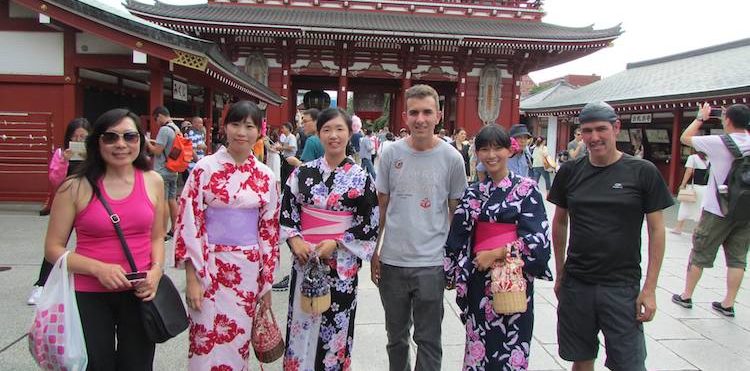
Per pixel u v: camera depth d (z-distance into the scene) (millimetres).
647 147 19672
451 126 29547
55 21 8977
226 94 18453
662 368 3854
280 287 5488
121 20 8609
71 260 2475
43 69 9711
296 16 25719
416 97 3057
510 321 2957
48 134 9734
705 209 5062
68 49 9602
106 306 2605
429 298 3094
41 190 9828
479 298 3029
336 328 3049
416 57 25750
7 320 4293
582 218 2941
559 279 3232
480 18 28484
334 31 22812
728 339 4438
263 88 16609
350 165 3043
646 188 2822
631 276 2900
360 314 4918
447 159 3170
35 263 5992
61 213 2529
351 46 25016
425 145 3145
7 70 9695
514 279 2805
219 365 2906
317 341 3053
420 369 3107
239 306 2924
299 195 3031
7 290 5035
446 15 28297
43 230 7664
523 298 2814
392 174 3201
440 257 3152
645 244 8359
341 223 2998
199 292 2875
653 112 19031
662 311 5137
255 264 2975
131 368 2682
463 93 26281
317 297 2887
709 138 4883
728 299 5016
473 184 3129
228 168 2900
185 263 2875
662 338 4438
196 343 2922
